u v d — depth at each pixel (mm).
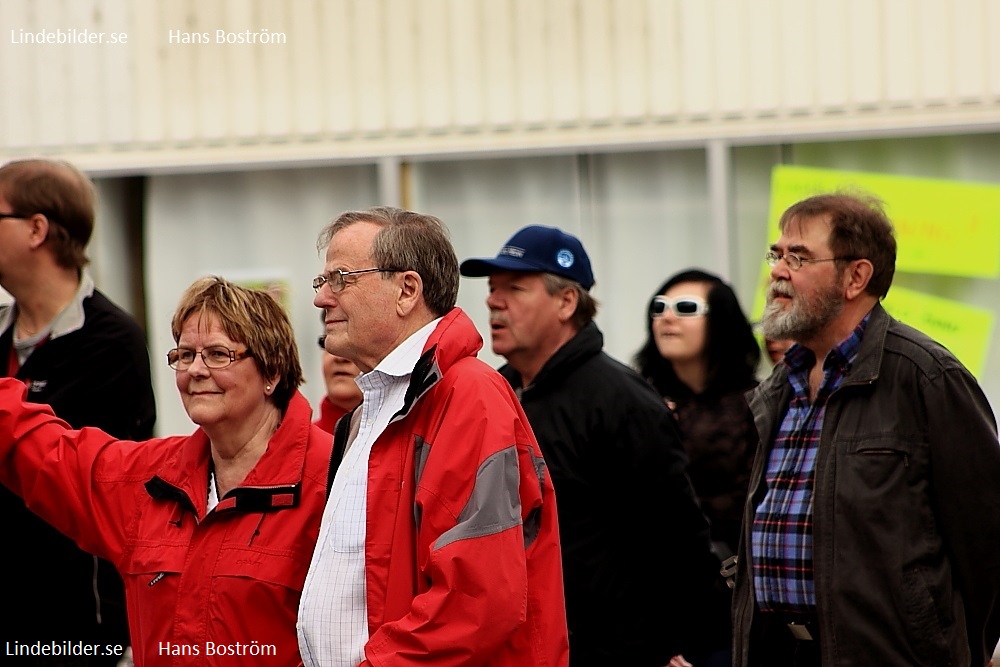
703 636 14203
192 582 11094
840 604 11453
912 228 20312
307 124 21000
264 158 21094
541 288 14578
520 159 21062
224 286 11508
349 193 21391
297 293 21578
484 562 9789
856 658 11383
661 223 20828
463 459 10086
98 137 21266
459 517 10008
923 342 11789
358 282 10734
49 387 13617
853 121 20000
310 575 10516
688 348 16906
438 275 10906
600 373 14305
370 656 9797
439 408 10352
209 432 11414
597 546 13953
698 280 17203
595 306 14961
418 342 10734
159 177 21734
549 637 10531
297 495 11266
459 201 21203
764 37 20109
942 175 20156
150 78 21203
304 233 21531
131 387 13977
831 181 20406
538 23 20500
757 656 12250
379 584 10164
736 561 12812
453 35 20688
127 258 21766
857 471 11578
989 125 19656
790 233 12336
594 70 20453
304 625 10383
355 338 10766
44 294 13805
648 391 14406
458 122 20719
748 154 20578
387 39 20797
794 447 12281
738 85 20172
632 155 20844
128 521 11727
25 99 21281
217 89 21109
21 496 12273
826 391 12164
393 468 10344
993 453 11430
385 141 20875
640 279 20938
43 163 13883
